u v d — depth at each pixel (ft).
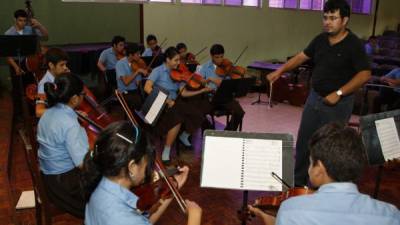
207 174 5.77
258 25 26.21
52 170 6.46
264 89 22.53
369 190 10.24
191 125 12.14
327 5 7.77
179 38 22.17
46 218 6.34
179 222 8.38
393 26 38.11
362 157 3.51
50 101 6.42
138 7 20.29
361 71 7.80
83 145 6.23
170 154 12.47
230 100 12.93
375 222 3.25
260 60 27.09
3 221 7.74
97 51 18.24
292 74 20.54
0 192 8.77
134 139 3.73
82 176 3.91
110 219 3.50
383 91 16.78
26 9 16.40
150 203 4.81
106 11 19.58
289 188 5.29
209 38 23.63
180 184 5.90
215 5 23.38
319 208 3.33
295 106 19.94
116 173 3.67
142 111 10.87
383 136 7.36
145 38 20.88
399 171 11.32
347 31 8.03
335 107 8.31
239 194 9.83
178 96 12.69
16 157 11.56
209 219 8.63
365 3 34.27
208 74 14.26
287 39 28.68
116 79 15.72
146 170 3.94
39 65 12.80
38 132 6.53
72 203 6.37
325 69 8.29
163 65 12.69
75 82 6.33
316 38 8.63
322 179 3.62
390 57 25.90
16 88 13.52
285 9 27.76
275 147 5.80
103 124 8.75
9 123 12.84
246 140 5.85
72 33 19.06
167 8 21.29
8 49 12.89
